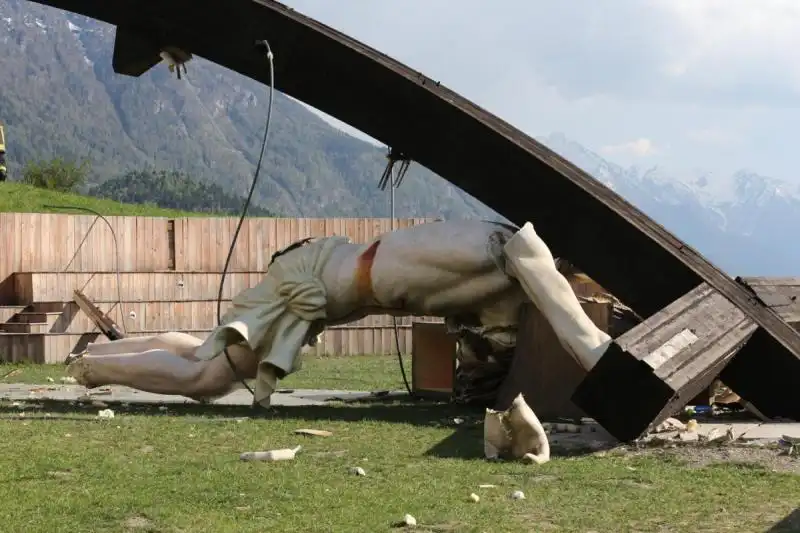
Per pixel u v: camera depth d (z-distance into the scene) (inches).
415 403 606.2
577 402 423.2
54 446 398.3
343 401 624.7
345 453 390.6
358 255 570.3
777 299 537.3
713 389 568.4
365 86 609.3
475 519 279.0
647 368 403.9
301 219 1243.2
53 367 958.4
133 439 421.1
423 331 642.8
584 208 562.6
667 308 468.8
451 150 601.3
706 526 274.1
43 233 1136.2
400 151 620.1
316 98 628.1
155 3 619.5
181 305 1138.7
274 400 631.2
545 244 567.8
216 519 275.9
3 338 1004.6
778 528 271.4
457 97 600.1
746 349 505.0
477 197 603.2
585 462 375.9
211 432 442.6
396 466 362.3
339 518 277.7
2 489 312.8
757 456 384.2
